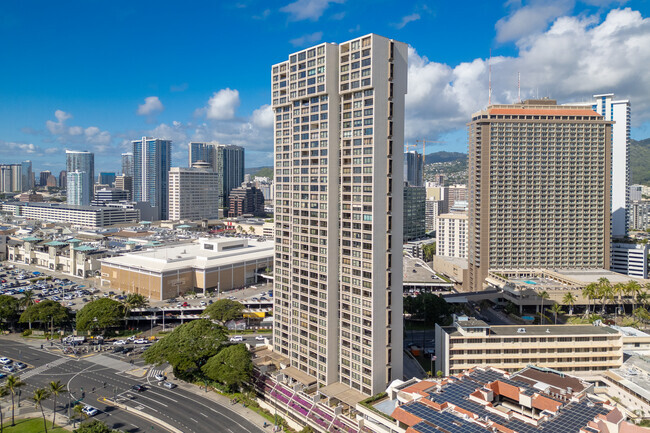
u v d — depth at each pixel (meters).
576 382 163.62
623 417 139.00
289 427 180.00
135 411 190.38
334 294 195.62
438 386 161.25
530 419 137.25
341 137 191.00
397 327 188.50
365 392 184.12
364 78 178.50
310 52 196.25
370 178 178.75
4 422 179.88
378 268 180.25
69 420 182.38
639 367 191.50
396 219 186.12
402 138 187.25
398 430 146.12
